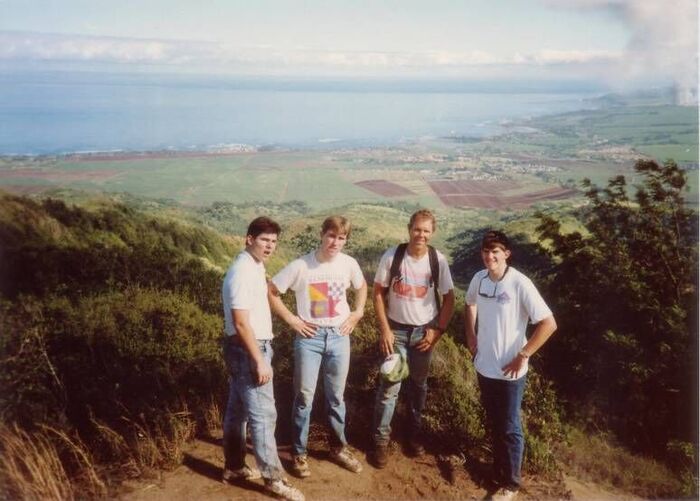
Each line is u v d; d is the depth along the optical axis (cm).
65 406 351
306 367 307
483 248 308
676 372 793
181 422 351
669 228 989
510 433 314
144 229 2072
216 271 941
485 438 376
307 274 305
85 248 930
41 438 304
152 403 375
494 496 315
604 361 841
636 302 908
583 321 919
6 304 536
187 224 2733
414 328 330
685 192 1011
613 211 1037
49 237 1359
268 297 306
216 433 361
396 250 330
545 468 365
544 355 880
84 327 482
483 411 392
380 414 330
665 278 950
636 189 1042
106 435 322
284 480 291
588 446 539
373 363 440
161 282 751
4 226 1267
